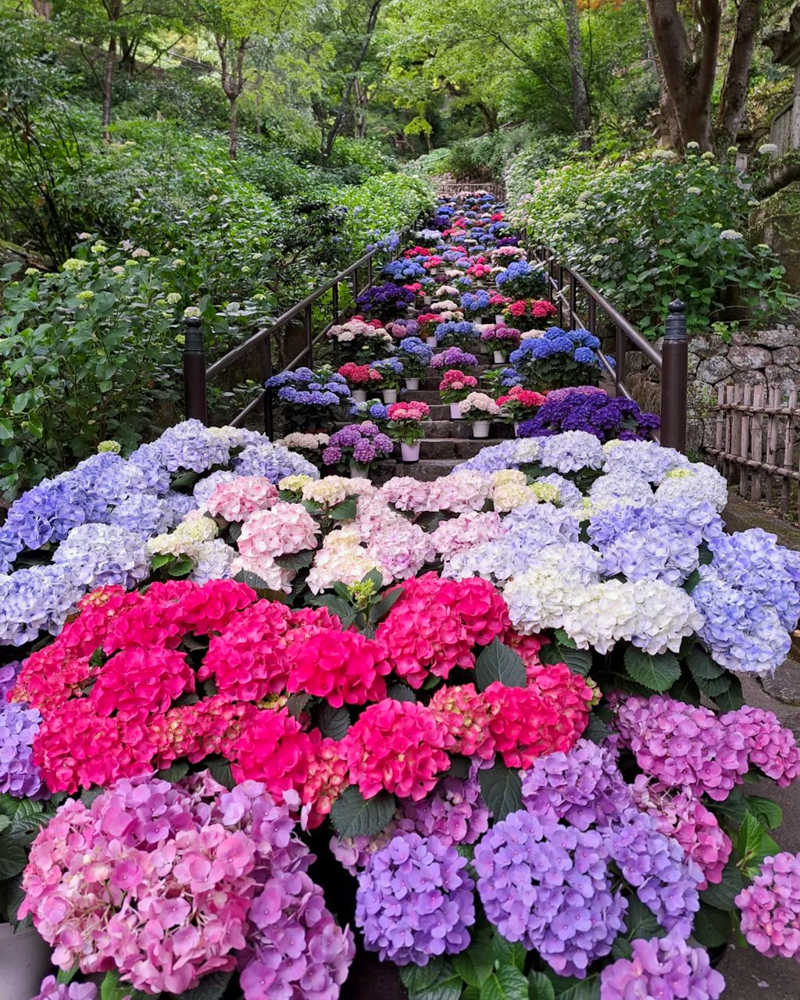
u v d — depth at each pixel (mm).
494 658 1351
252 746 1178
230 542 2014
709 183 5098
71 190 4949
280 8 10352
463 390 5234
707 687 1446
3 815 1204
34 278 3131
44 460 3072
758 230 4953
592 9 11773
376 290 7023
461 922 1004
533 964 1075
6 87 4918
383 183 12750
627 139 10305
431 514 2162
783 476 3332
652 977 930
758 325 4590
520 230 10805
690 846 1154
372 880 1044
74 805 1112
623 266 5129
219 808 1076
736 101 7141
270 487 2006
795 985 1270
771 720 1336
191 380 3211
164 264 3764
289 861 1033
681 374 3293
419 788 1119
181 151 7344
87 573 1652
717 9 6395
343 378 5102
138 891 926
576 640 1381
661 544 1570
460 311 7387
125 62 11688
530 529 1759
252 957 957
